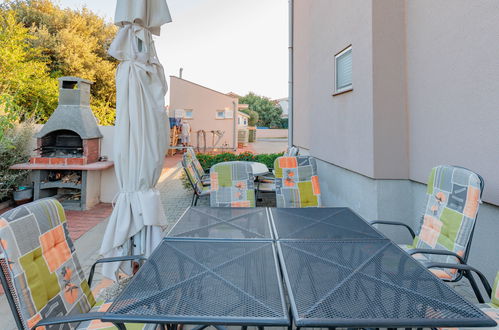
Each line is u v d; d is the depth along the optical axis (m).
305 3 7.68
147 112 2.69
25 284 1.39
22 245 1.43
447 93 2.81
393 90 3.48
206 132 18.36
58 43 14.53
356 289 1.40
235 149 18.50
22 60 11.20
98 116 15.05
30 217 1.54
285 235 2.15
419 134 3.26
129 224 2.58
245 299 1.33
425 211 2.45
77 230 4.47
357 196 4.10
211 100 18.28
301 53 8.05
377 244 1.99
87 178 5.65
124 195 2.61
